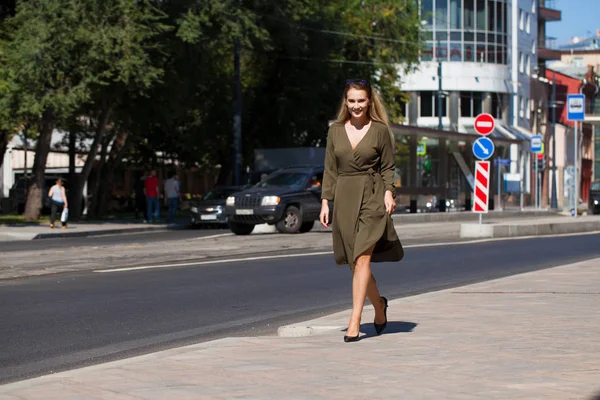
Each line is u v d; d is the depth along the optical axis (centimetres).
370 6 5459
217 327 1072
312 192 3078
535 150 5959
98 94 3912
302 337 888
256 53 4919
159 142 5828
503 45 8044
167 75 4200
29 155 6944
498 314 1029
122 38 3606
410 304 1134
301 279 1574
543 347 796
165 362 751
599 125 11794
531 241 2606
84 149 5681
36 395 627
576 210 4741
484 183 2825
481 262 1916
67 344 954
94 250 2203
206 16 3953
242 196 3006
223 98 4981
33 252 2147
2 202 5506
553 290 1275
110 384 662
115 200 6381
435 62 7738
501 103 8169
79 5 3606
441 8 7762
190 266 1806
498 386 632
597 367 699
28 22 3625
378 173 830
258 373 697
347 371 699
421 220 3903
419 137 4212
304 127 5116
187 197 7138
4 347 935
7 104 3669
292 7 4659
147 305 1250
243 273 1670
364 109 823
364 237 817
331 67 5075
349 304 1271
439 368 704
